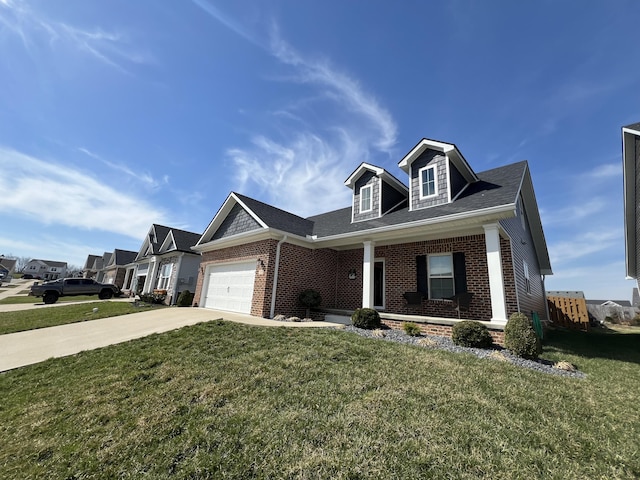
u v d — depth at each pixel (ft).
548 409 11.10
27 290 114.62
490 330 21.54
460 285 28.45
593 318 57.47
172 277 62.95
